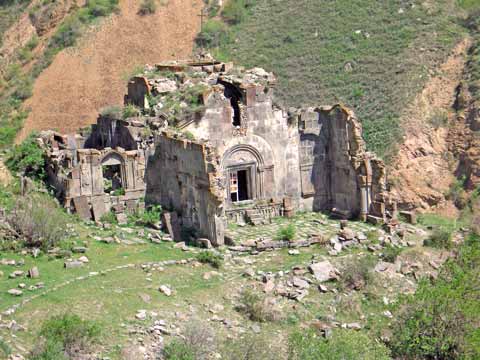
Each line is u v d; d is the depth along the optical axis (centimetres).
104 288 4306
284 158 5778
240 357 3875
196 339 3931
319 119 5862
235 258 4994
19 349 3625
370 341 4106
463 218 7244
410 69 9138
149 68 6141
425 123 8344
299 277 4809
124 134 5700
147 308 4203
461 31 9669
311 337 4047
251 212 5644
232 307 4431
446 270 4859
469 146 8050
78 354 3697
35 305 4016
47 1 13362
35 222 4778
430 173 7894
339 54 9938
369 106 8725
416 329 4359
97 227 5222
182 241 5172
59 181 5512
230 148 5609
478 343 4256
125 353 3784
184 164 5303
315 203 5909
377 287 4881
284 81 9744
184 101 5631
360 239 5303
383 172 5634
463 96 8538
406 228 5709
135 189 5484
